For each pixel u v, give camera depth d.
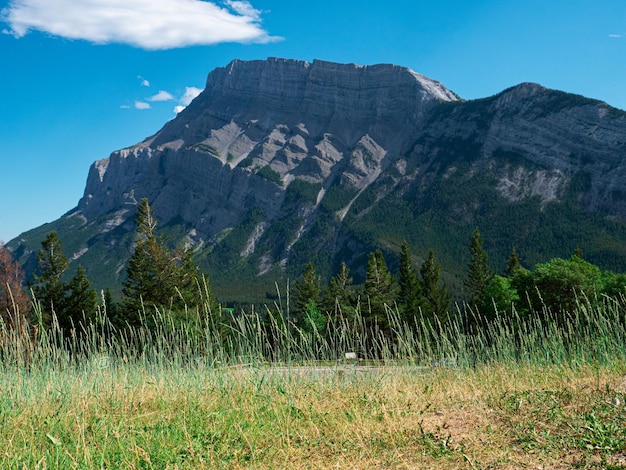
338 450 7.15
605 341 12.09
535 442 6.78
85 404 8.98
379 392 10.16
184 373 11.37
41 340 11.05
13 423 8.03
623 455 6.12
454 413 8.56
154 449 7.22
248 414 8.98
